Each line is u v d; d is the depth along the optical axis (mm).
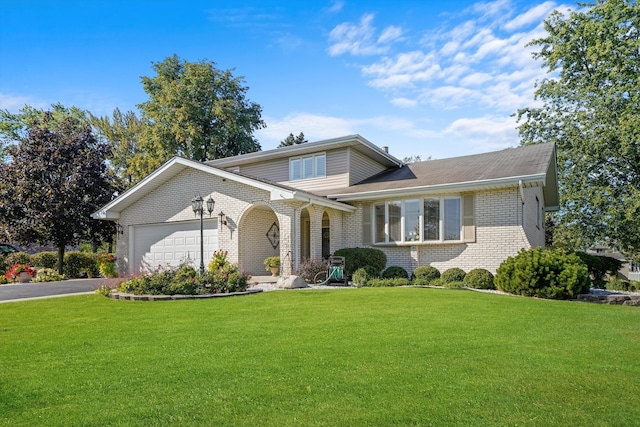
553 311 8570
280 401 3768
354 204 17062
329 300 9867
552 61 23797
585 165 22641
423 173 17609
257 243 17047
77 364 5008
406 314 7980
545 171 13180
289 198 13930
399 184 16234
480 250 14406
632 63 20781
